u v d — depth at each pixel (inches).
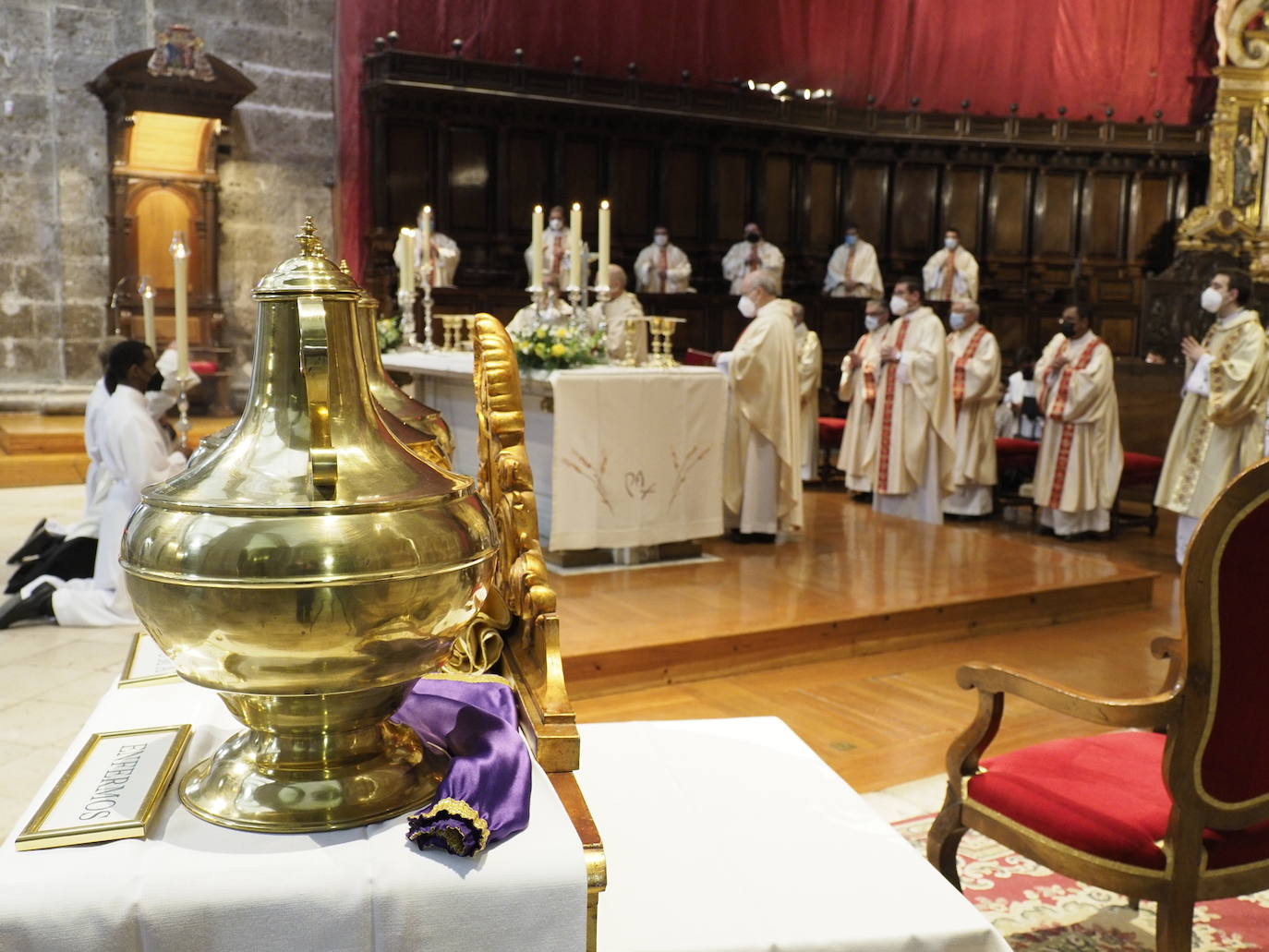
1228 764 76.9
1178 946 78.7
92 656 182.9
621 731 69.9
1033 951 100.7
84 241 438.0
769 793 60.9
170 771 47.2
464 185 474.0
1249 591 73.8
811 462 410.0
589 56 507.5
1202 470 287.4
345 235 472.7
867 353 369.1
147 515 43.2
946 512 372.8
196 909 39.6
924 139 560.1
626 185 507.5
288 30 463.2
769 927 47.4
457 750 49.2
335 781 44.8
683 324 493.0
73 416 425.7
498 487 67.7
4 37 420.2
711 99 514.0
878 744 154.8
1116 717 78.1
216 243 440.8
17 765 138.2
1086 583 223.6
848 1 556.7
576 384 212.4
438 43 478.6
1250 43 556.7
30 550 226.1
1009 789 87.1
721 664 182.4
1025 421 407.5
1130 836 79.7
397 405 89.0
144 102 410.3
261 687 42.3
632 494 223.1
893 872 52.4
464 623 45.4
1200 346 286.4
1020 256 587.5
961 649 202.1
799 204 545.3
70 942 38.9
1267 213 557.9
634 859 53.3
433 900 40.9
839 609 197.6
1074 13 586.2
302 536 40.2
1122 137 584.4
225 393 456.1
